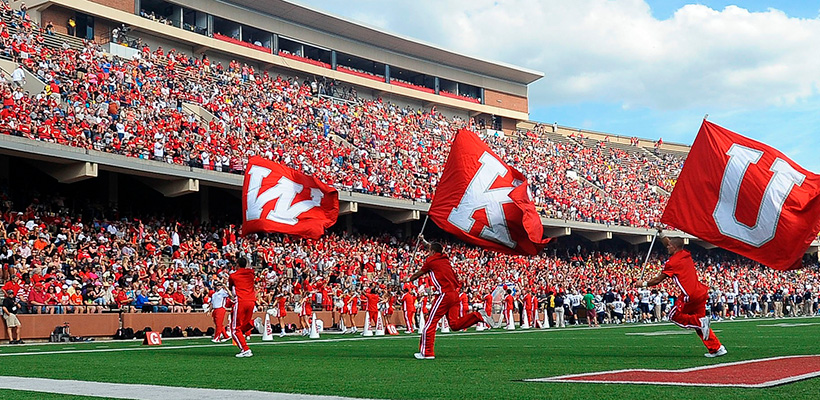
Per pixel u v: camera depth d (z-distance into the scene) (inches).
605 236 1946.4
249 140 1455.5
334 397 302.4
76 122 1149.7
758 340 751.1
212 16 1769.2
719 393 298.2
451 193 666.8
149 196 1357.0
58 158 1063.6
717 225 566.9
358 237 1579.7
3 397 315.9
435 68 2242.9
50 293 957.8
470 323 506.6
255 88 1707.7
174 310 1050.7
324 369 446.6
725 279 2037.4
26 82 1203.9
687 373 378.0
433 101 2212.1
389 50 2132.1
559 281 1710.1
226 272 1210.0
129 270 1092.5
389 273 1493.6
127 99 1325.0
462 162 665.0
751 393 296.8
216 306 830.5
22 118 1062.4
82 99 1235.9
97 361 534.3
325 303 1226.6
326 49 1991.9
